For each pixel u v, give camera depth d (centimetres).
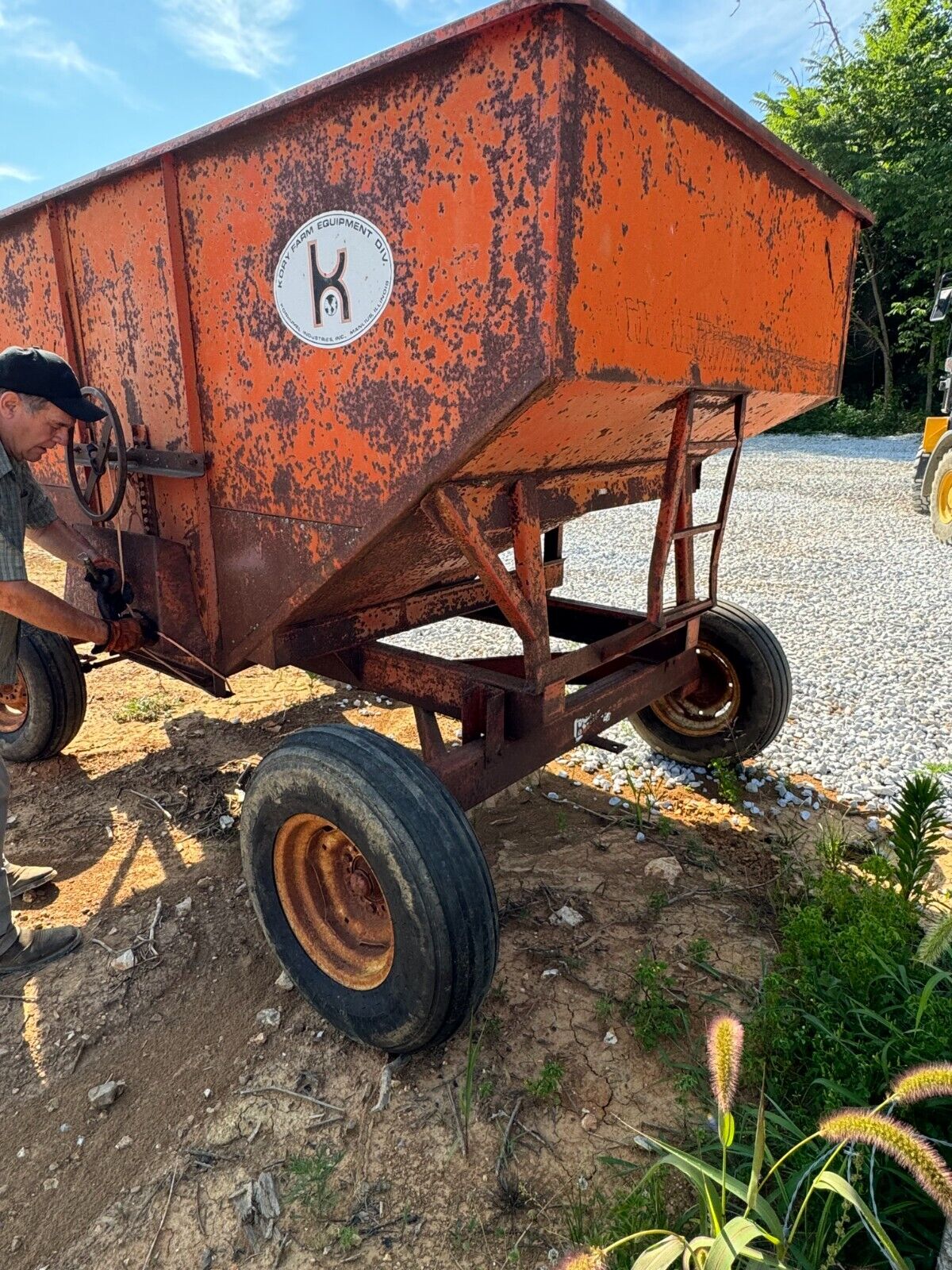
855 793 394
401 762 220
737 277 255
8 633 267
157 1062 239
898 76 2223
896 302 2442
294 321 239
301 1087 229
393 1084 228
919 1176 113
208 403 276
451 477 221
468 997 211
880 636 616
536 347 187
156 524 312
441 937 204
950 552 893
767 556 884
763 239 265
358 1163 206
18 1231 192
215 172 248
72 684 381
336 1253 185
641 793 390
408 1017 214
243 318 255
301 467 251
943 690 514
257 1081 231
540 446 236
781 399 315
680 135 212
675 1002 255
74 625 268
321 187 221
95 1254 187
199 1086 230
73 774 405
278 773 233
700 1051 237
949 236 2192
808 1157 188
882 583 772
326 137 216
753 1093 218
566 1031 246
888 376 2470
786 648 590
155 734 451
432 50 187
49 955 280
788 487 1381
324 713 486
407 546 262
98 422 321
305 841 247
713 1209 139
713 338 249
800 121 2373
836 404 2428
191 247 264
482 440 205
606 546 952
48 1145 213
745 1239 131
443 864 205
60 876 326
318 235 226
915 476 1135
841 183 2372
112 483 328
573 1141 210
